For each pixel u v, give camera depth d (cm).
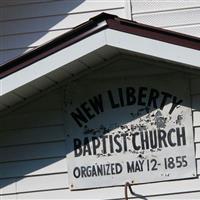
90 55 747
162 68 785
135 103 787
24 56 739
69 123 795
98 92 792
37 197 795
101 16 732
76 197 789
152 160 780
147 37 730
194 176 776
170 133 781
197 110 781
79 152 791
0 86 743
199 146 780
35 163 799
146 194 779
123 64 788
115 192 784
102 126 789
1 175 801
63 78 786
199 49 725
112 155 786
